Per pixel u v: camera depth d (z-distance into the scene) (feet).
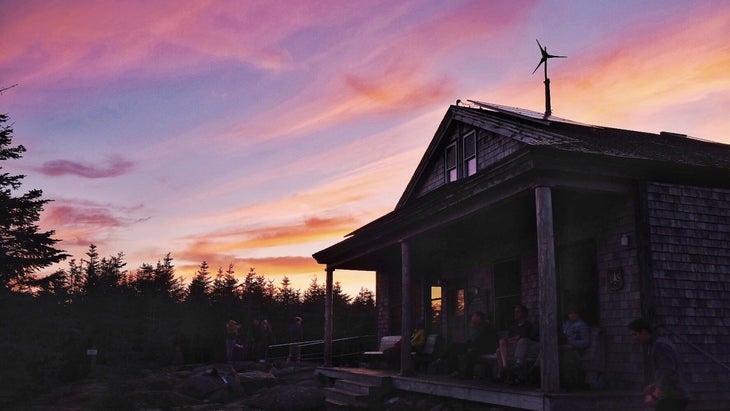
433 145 60.75
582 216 38.50
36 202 106.73
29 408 43.80
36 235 104.01
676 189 34.35
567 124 44.16
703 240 34.32
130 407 45.11
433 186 62.44
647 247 32.89
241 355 75.41
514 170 31.19
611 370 34.71
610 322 35.27
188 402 49.24
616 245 35.22
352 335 118.62
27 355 52.19
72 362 57.93
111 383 50.88
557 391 28.19
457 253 54.24
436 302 57.47
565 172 30.83
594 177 32.48
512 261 47.01
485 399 32.40
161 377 54.95
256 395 52.39
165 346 75.77
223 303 102.32
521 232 45.60
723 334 33.40
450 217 39.04
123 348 68.18
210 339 82.58
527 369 33.55
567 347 32.09
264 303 154.51
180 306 107.65
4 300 62.34
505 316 47.39
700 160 36.37
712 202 35.17
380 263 66.74
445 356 46.68
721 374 32.71
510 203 38.11
